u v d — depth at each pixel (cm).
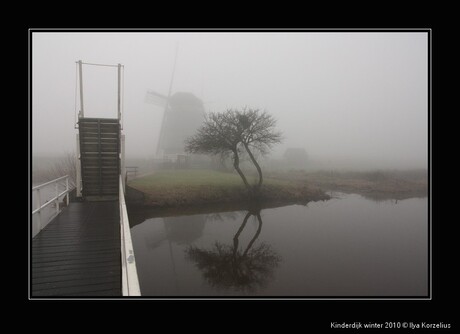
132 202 1719
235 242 1306
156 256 1117
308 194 2391
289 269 1023
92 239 729
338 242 1326
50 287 493
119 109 1227
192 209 1848
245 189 2191
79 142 1198
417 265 1074
